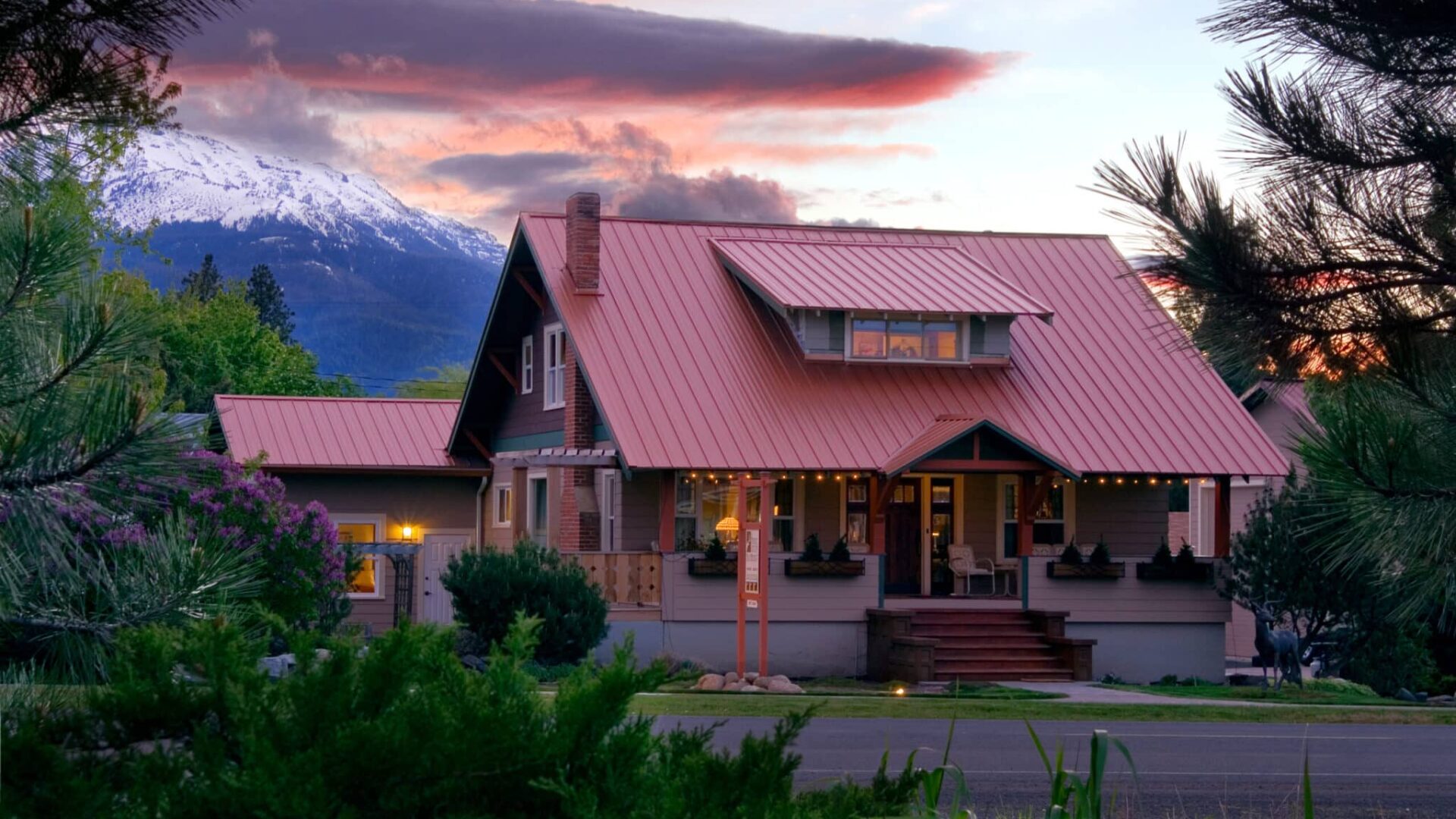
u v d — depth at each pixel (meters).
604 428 30.23
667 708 19.67
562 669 24.34
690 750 5.31
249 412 36.56
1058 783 7.25
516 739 4.79
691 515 29.70
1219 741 18.33
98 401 5.22
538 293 34.00
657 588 27.97
